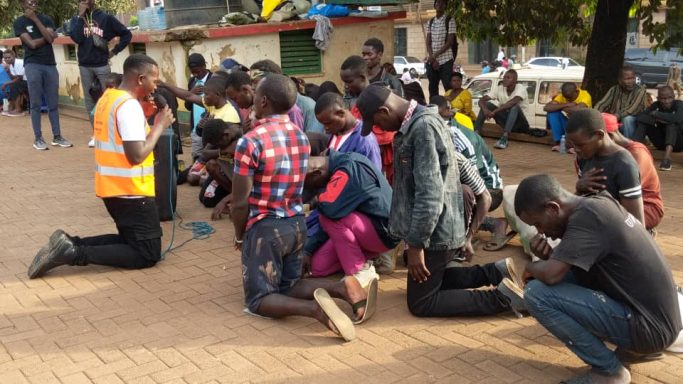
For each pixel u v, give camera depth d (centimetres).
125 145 479
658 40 1089
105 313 450
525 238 523
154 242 524
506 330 409
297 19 1185
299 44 1177
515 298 405
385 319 431
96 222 667
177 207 721
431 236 407
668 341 325
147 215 515
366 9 1289
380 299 465
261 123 420
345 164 464
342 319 396
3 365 383
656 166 861
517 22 1159
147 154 488
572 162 912
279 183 419
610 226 313
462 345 391
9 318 445
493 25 1186
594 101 1070
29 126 1351
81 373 372
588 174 408
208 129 621
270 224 423
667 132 841
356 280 426
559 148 989
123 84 493
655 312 319
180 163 866
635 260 315
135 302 468
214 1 1201
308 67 1191
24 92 1529
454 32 1188
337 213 459
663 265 322
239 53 1126
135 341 408
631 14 1244
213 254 566
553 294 329
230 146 628
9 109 1541
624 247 314
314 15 1190
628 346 329
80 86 1496
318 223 507
